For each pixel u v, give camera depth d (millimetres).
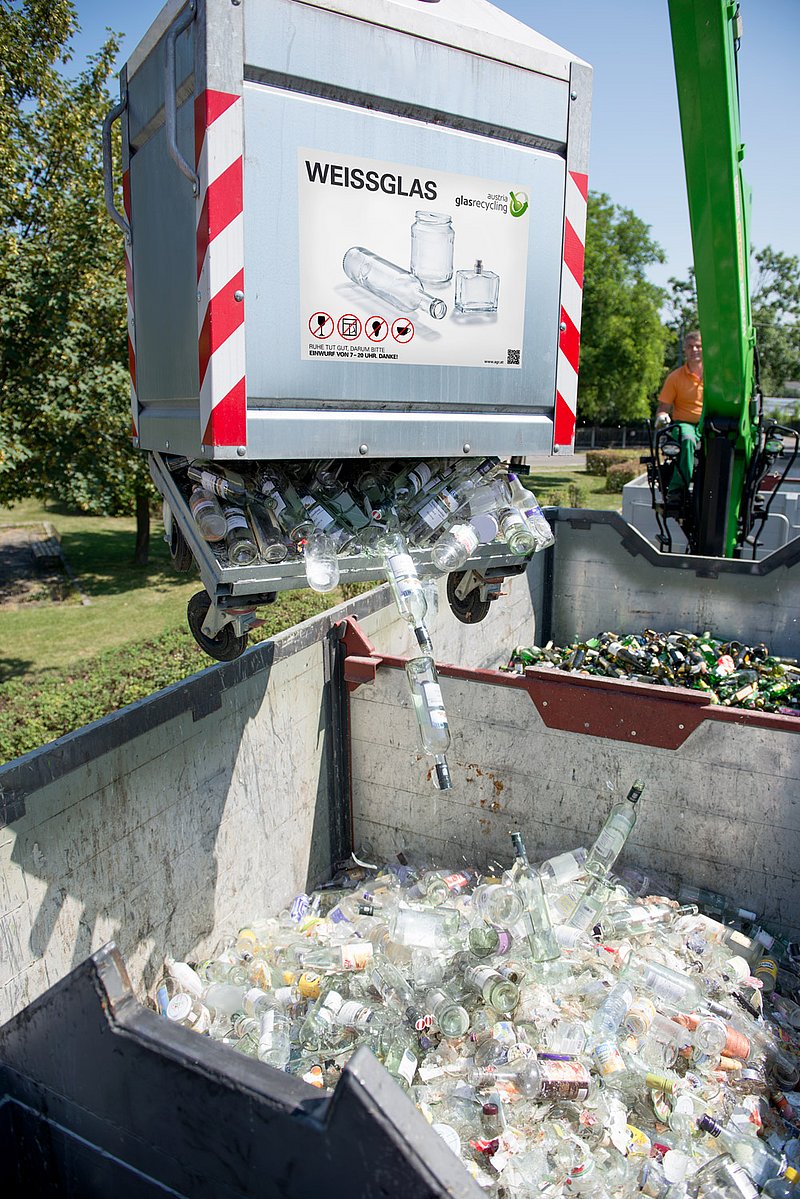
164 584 13469
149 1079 1471
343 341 2572
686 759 3646
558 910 3607
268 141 2326
